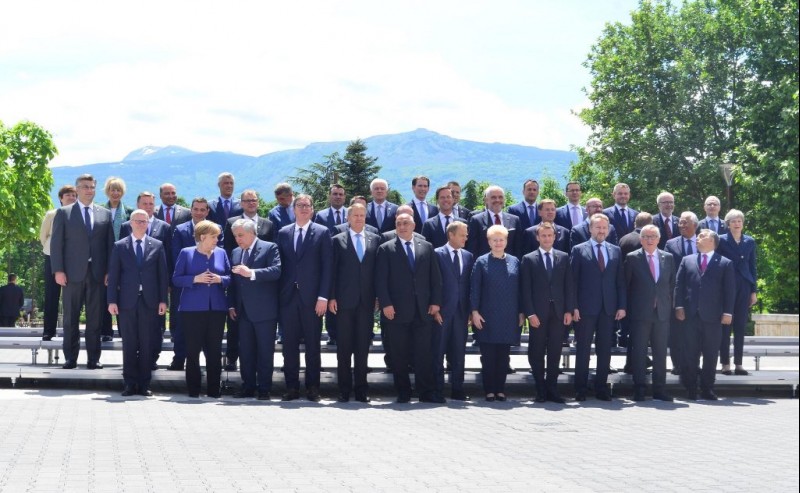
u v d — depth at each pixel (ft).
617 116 139.95
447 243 42.29
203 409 36.58
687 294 42.93
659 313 41.93
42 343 43.70
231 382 42.80
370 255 40.45
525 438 30.30
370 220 45.85
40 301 206.80
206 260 40.70
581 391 41.88
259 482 22.41
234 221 43.16
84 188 42.11
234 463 24.99
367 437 30.12
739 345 45.44
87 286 42.27
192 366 40.47
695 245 44.24
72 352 42.57
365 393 40.50
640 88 139.85
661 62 138.51
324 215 45.91
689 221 44.09
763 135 73.31
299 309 40.16
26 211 160.35
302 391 43.01
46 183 164.45
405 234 40.47
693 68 129.49
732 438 30.68
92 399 39.01
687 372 42.98
